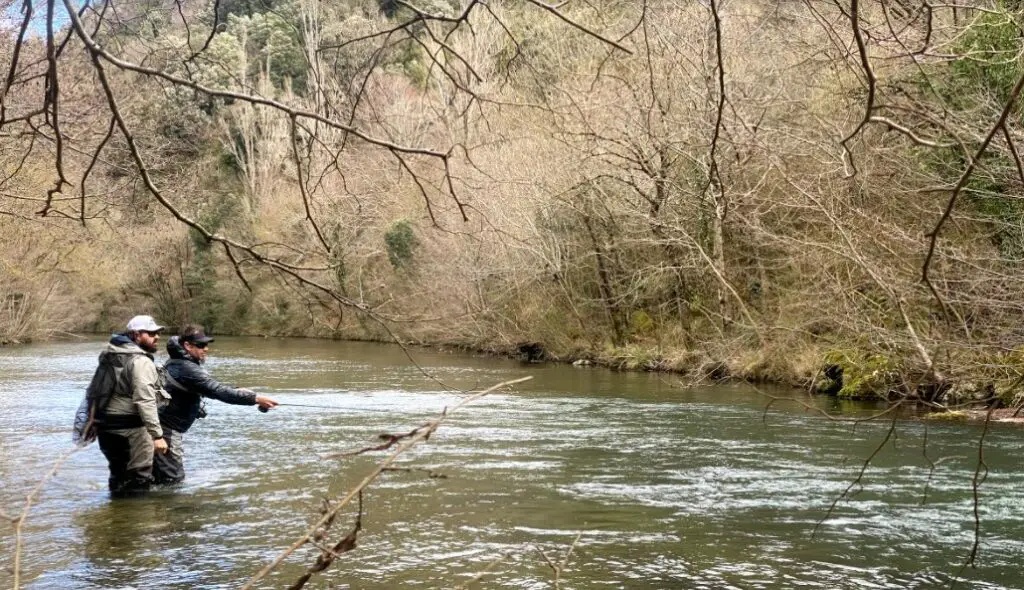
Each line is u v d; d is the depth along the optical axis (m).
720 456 11.82
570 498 9.39
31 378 23.98
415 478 10.38
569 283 28.64
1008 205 16.30
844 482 10.20
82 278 38.75
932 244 3.40
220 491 9.62
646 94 19.98
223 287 47.25
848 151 3.71
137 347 9.38
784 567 7.08
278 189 41.31
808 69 16.95
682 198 22.08
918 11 4.73
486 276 28.84
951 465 11.12
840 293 17.14
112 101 3.12
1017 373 14.85
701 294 25.42
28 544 7.61
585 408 16.97
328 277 28.48
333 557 3.71
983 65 13.69
